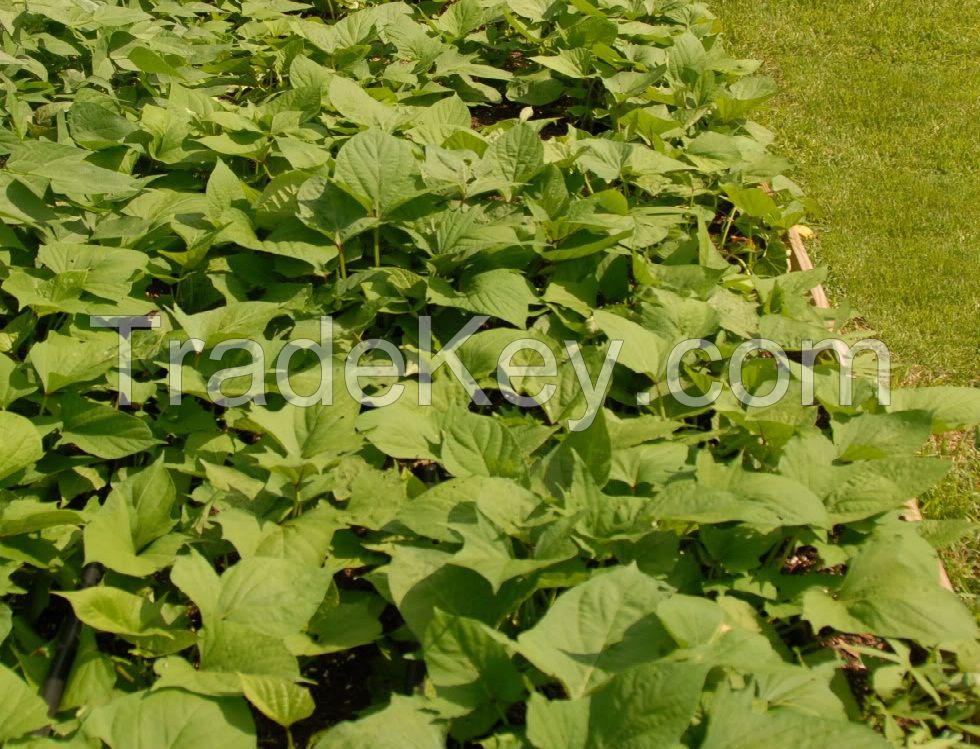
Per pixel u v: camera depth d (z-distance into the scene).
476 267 3.41
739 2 6.72
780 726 1.77
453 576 2.24
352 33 4.97
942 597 2.23
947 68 6.02
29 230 3.42
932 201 4.79
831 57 6.14
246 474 2.64
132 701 1.94
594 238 3.55
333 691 2.38
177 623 2.29
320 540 2.40
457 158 3.49
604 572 2.08
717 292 3.43
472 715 2.01
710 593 2.45
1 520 2.31
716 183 4.27
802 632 2.46
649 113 4.14
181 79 4.44
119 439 2.69
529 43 5.38
